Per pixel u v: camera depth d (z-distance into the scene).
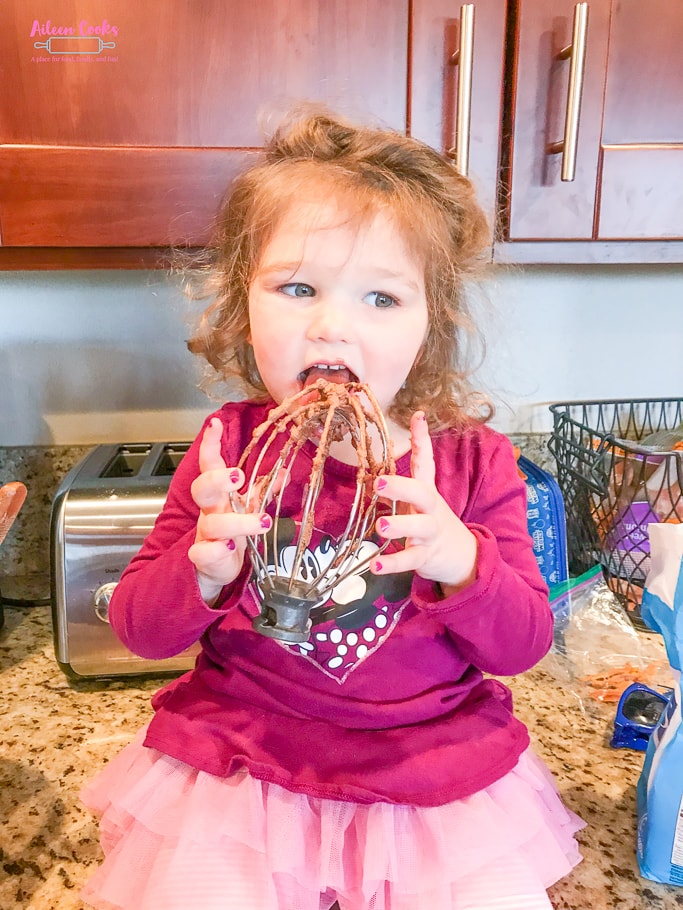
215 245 0.73
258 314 0.56
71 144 0.71
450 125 0.75
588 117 0.76
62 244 0.73
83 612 0.76
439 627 0.60
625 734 0.71
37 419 1.03
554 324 1.10
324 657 0.58
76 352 1.02
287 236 0.55
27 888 0.53
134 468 0.97
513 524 0.63
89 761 0.68
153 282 1.01
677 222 0.80
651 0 0.74
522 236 0.79
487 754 0.56
